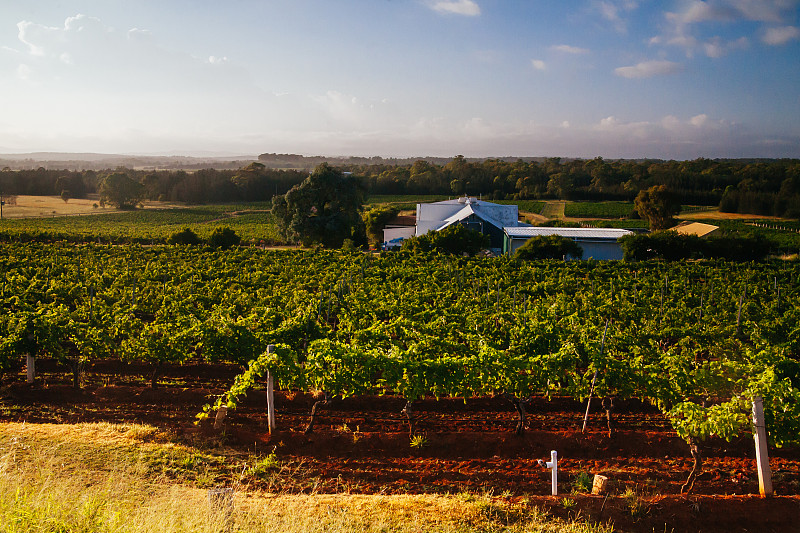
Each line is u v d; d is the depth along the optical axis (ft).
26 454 37.45
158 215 402.93
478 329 66.80
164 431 45.16
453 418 51.90
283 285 119.24
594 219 352.49
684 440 45.75
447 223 220.43
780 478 39.91
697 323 78.54
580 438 46.21
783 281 128.36
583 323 76.23
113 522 24.62
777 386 39.09
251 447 43.96
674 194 288.92
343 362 46.65
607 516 33.22
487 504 33.86
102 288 112.88
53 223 337.31
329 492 37.04
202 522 27.07
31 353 57.57
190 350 67.97
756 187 401.49
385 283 116.57
